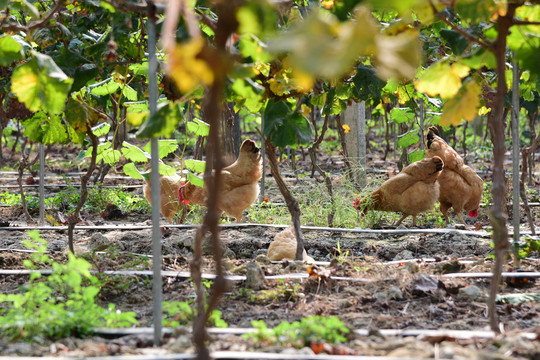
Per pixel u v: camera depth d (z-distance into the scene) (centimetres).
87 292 565
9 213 1466
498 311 639
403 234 1130
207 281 757
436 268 802
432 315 632
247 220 1310
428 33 957
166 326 580
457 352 456
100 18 751
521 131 3108
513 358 456
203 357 448
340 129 1397
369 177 1838
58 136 837
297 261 842
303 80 257
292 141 661
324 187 1427
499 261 509
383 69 250
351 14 579
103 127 1022
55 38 772
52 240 1081
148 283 766
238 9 327
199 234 521
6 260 869
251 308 671
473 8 439
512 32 489
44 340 524
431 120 1489
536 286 739
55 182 1998
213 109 370
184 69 288
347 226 1226
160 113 484
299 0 805
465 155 2322
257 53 517
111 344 522
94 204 1570
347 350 477
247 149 1140
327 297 702
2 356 482
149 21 521
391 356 463
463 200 1226
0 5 526
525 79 819
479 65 519
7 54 573
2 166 2428
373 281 741
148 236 1107
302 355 463
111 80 902
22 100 532
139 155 1004
